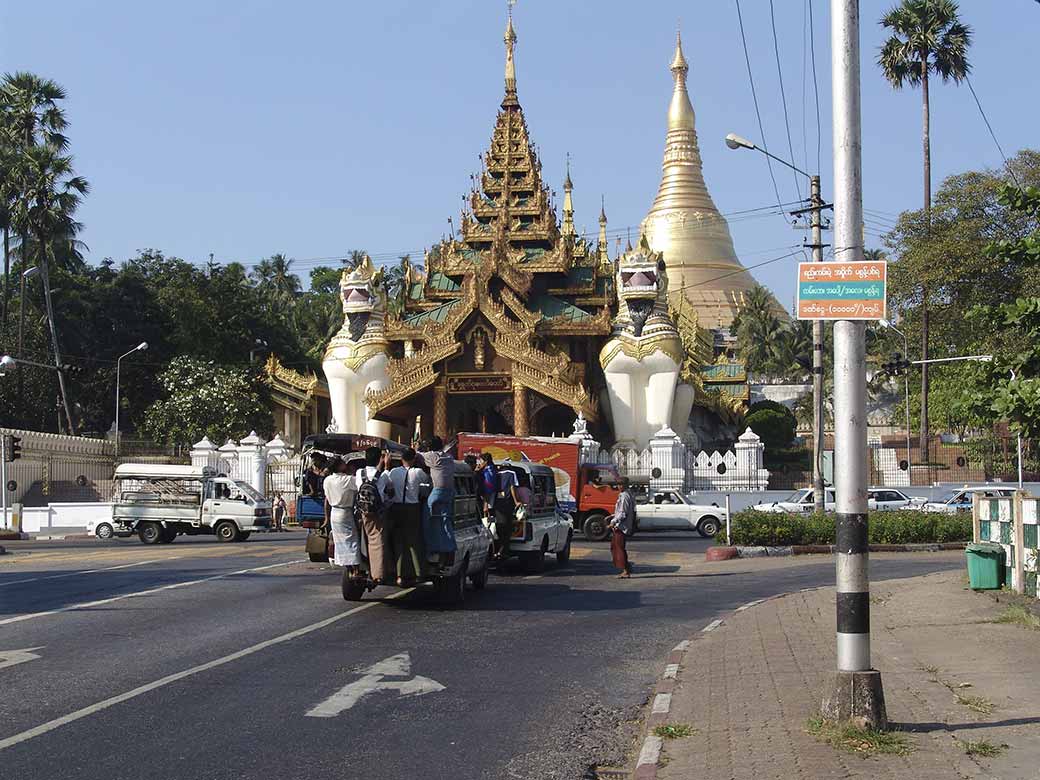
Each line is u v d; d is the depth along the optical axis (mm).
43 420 77938
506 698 11875
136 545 40812
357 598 19547
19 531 51656
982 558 20438
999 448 61000
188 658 13789
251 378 78250
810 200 34812
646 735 10148
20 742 9664
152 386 83500
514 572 26844
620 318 67000
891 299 59938
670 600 20859
